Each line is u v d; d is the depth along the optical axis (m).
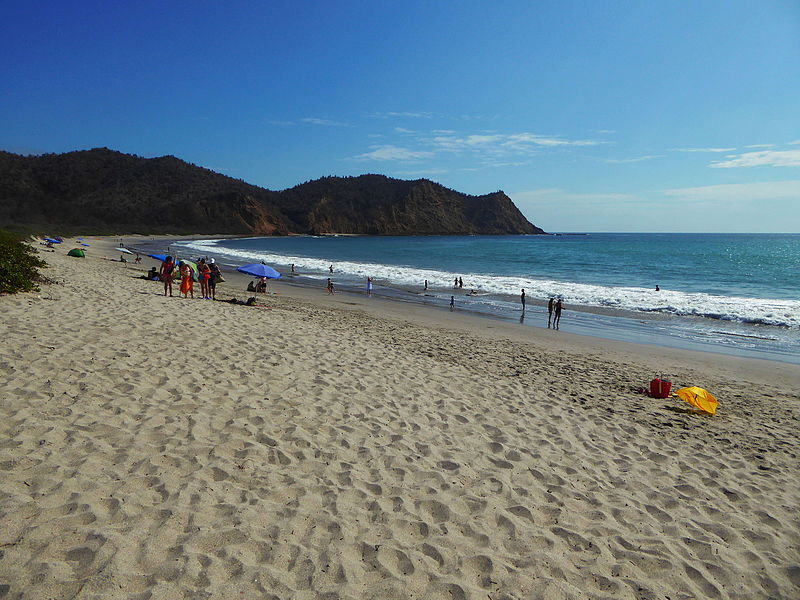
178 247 87.62
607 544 4.59
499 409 8.19
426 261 65.31
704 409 8.95
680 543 4.73
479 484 5.49
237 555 3.80
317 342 11.45
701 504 5.54
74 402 6.14
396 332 15.95
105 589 3.26
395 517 4.64
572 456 6.57
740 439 7.87
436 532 4.48
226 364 8.62
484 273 47.75
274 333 11.75
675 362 14.45
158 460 5.05
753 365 14.30
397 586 3.70
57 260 28.45
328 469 5.45
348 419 6.95
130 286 18.77
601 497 5.49
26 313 10.14
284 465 5.41
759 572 4.40
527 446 6.73
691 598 3.97
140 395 6.69
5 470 4.43
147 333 9.86
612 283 39.25
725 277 43.91
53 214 155.88
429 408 7.82
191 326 11.09
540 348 15.52
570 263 61.50
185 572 3.53
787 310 24.42
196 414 6.34
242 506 4.48
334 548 4.06
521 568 4.11
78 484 4.39
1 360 7.12
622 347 16.47
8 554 3.41
